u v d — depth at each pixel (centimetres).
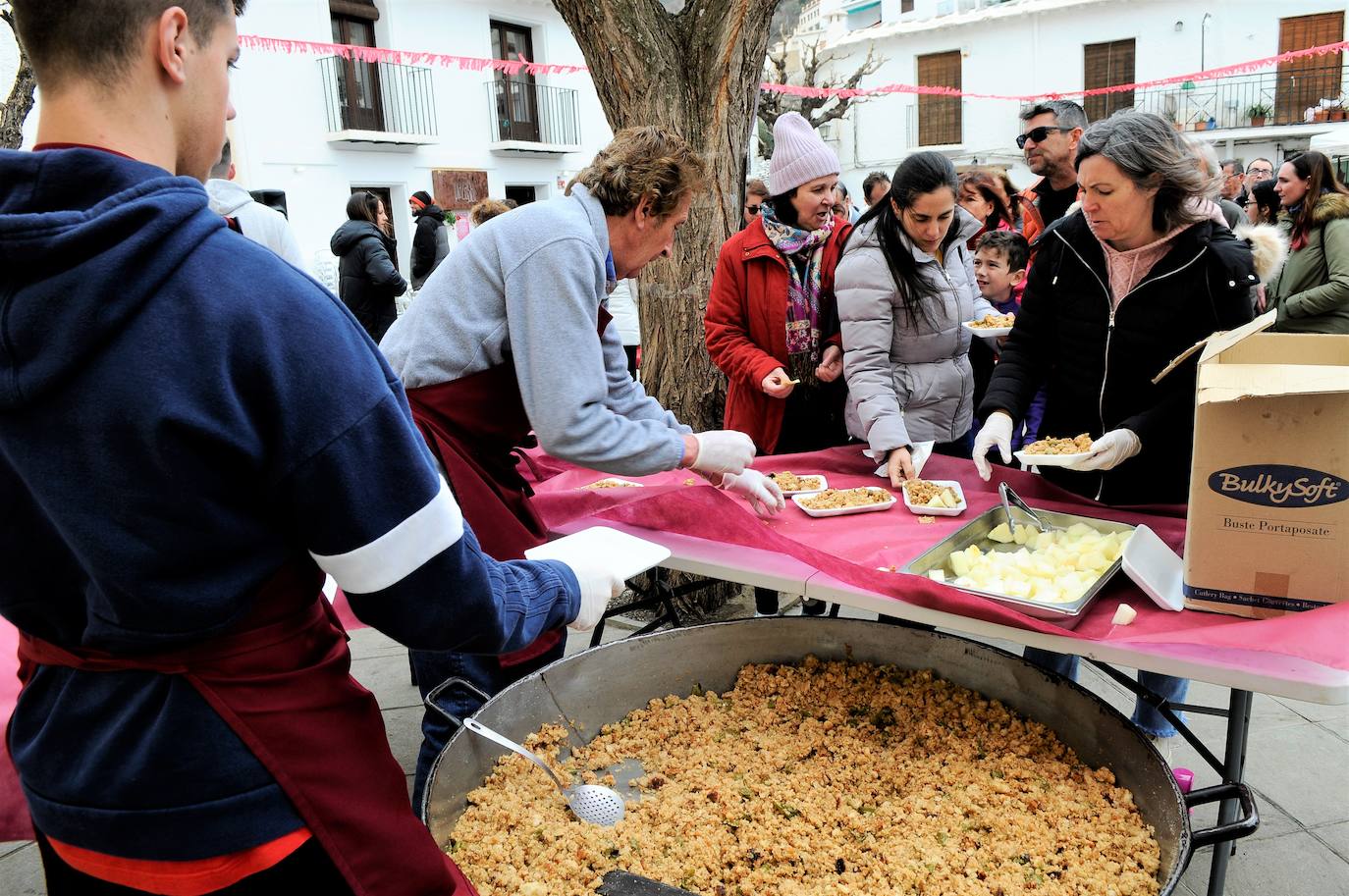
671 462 180
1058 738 163
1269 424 135
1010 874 136
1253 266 193
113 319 73
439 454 175
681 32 317
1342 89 1659
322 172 1266
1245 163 1775
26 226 71
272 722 86
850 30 2258
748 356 283
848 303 250
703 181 184
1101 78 1822
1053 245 219
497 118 1470
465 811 152
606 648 175
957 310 265
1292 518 137
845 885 136
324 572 94
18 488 79
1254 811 122
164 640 81
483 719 156
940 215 239
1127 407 213
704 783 162
